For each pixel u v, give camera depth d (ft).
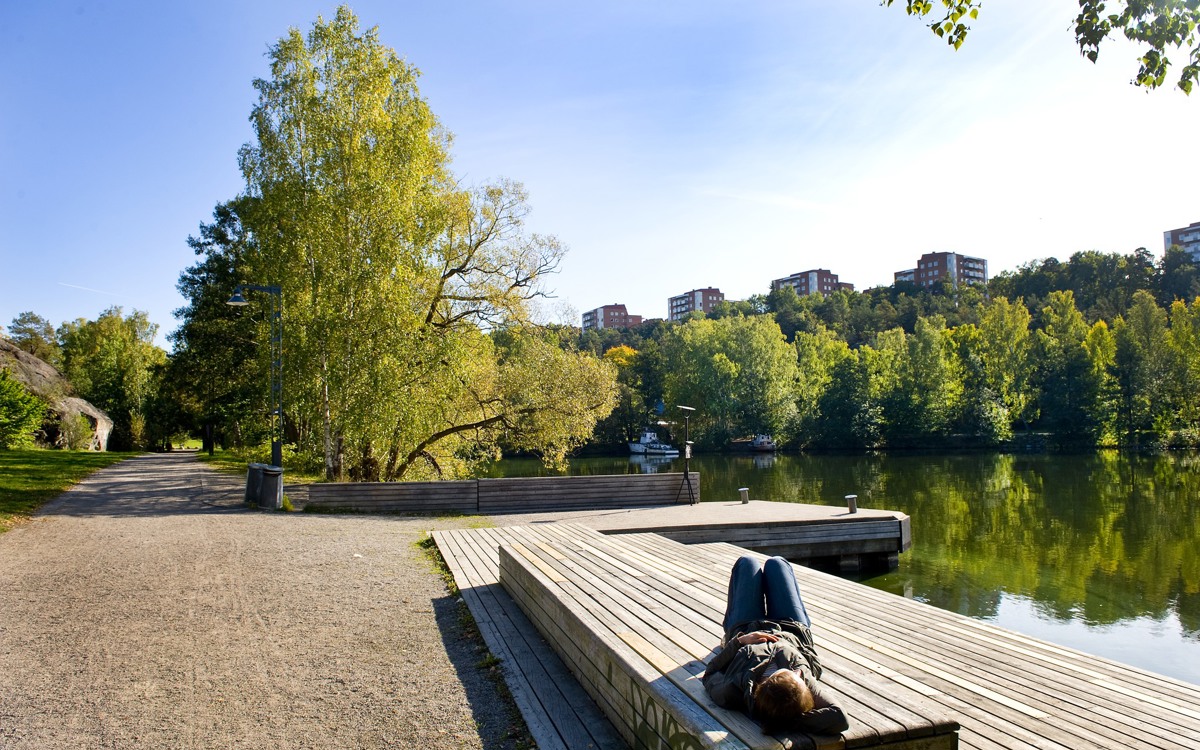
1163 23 18.16
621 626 16.49
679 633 15.75
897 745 10.09
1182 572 52.90
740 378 230.89
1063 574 52.13
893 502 94.94
